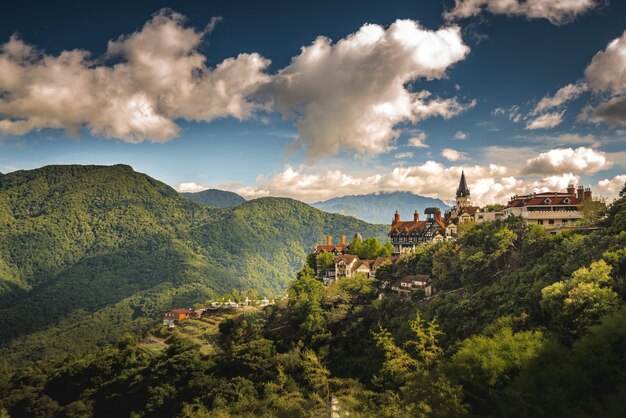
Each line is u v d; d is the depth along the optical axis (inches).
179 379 4852.4
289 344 5270.7
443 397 2438.5
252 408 3907.5
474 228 5467.5
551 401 2166.6
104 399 5270.7
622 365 2177.7
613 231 3523.6
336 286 5920.3
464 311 3912.4
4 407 5497.1
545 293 3031.5
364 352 4495.6
